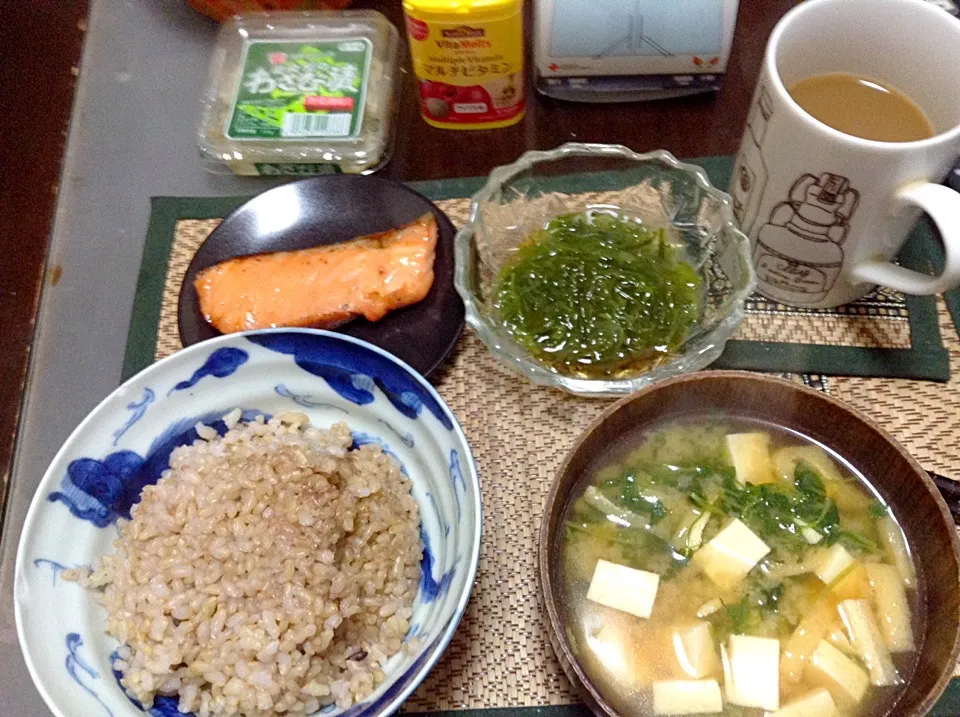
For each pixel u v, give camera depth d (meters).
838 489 0.28
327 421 0.34
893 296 0.35
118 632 0.28
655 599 0.27
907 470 0.26
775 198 0.30
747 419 0.29
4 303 0.38
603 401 0.33
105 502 0.30
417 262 0.34
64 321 0.37
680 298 0.34
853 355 0.33
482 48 0.36
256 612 0.28
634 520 0.28
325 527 0.29
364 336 0.34
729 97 0.40
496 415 0.33
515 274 0.35
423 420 0.31
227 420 0.33
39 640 0.27
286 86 0.40
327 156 0.39
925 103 0.30
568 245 0.36
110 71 0.44
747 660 0.26
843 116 0.30
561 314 0.34
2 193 0.40
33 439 0.35
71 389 0.36
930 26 0.28
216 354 0.31
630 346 0.33
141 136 0.42
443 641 0.25
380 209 0.37
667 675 0.26
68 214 0.40
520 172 0.37
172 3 0.46
